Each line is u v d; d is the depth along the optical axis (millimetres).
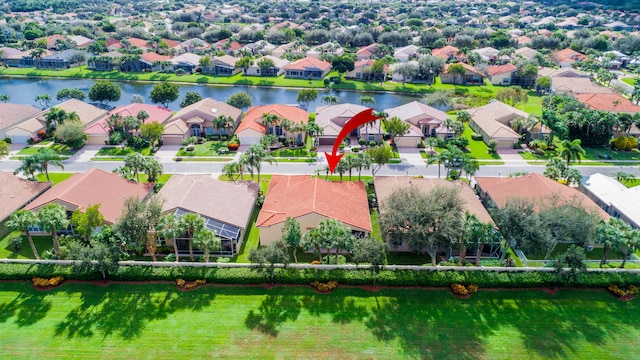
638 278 52594
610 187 71938
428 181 72188
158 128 92438
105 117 103500
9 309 48250
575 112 101312
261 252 50438
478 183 74625
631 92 141500
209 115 103062
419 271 53375
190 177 71312
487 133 98875
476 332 46625
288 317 48062
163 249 58531
